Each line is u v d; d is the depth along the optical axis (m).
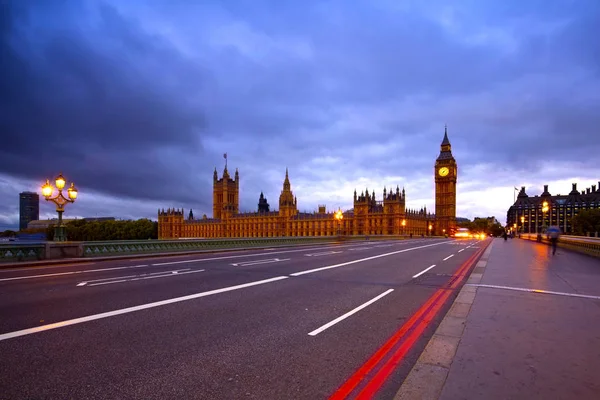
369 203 167.25
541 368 5.62
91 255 24.56
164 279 15.34
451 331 7.51
